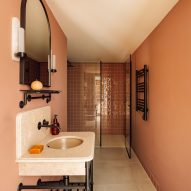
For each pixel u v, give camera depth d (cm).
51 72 192
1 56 97
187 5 150
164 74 204
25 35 125
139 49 330
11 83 108
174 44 177
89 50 378
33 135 142
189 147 149
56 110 220
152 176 249
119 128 536
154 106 241
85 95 536
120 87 532
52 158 119
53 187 122
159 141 221
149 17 206
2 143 99
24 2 123
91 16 207
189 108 149
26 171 119
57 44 224
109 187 239
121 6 182
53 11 196
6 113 102
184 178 158
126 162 326
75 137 179
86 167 121
